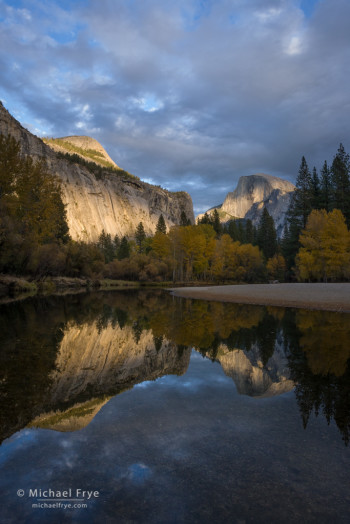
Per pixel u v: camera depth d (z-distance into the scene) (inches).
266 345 299.3
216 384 186.7
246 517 73.2
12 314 531.5
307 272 1691.7
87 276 2142.0
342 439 116.5
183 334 362.6
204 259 2677.2
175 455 103.5
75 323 444.5
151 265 2748.5
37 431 122.2
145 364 233.6
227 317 525.0
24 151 5502.0
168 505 77.8
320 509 77.2
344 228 1640.0
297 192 2315.5
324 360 241.8
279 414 140.2
